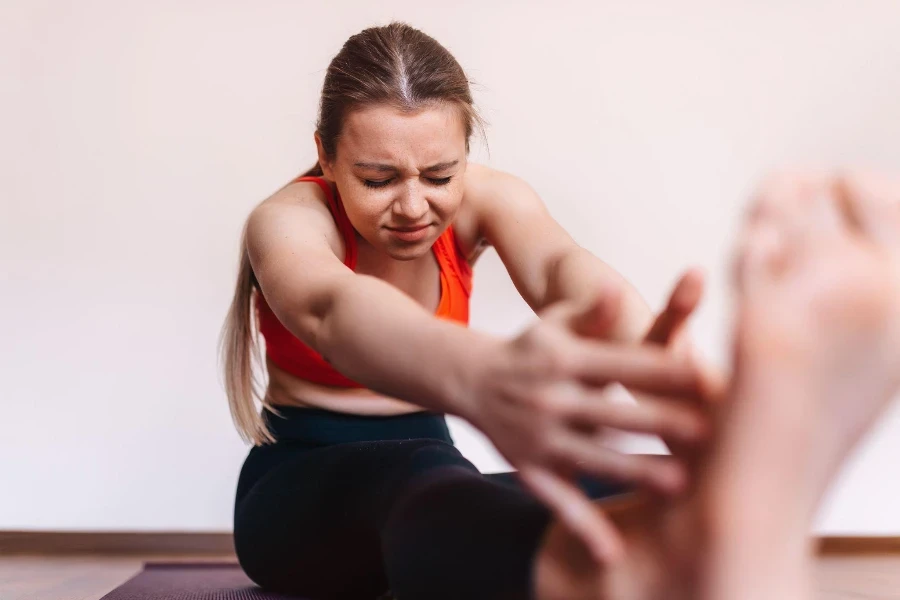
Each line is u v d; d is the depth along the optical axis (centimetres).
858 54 335
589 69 334
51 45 333
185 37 334
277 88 334
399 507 72
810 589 48
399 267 117
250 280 121
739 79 336
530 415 46
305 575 104
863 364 43
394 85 96
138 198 329
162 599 125
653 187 332
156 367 323
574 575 52
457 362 50
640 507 50
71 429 320
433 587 63
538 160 331
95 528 316
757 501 44
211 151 331
